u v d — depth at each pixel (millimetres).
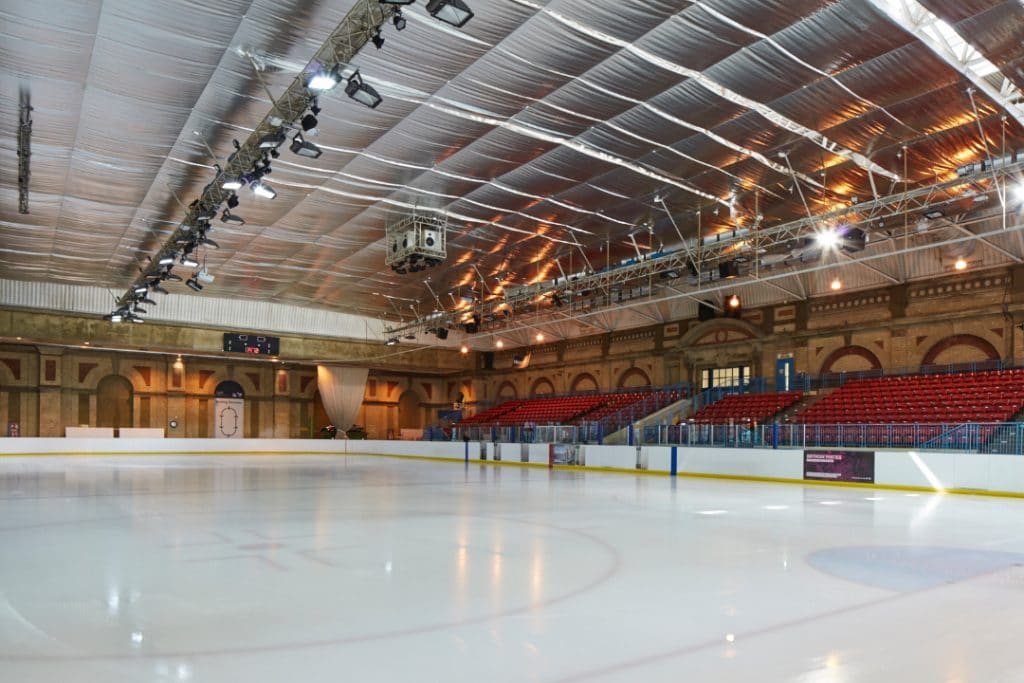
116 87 15281
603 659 5148
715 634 5820
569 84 15227
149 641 5578
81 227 24859
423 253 23219
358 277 31953
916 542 10641
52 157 18922
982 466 18281
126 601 6855
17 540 10609
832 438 23547
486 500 16688
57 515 13523
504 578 7953
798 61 14086
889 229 23953
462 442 36344
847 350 28328
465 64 14500
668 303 34219
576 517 13531
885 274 26688
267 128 15867
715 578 8016
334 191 21391
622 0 12430
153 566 8609
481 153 18656
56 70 14562
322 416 46531
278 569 8438
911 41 13305
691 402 32969
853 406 25562
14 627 5957
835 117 16203
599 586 7570
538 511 14500
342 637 5680
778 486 21109
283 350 38969
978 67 14305
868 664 5094
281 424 44188
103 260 29234
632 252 27516
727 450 23984
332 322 40156
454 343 44812
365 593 7195
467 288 33875
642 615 6395
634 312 36031
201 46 13742
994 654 5352
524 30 13391
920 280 26203
